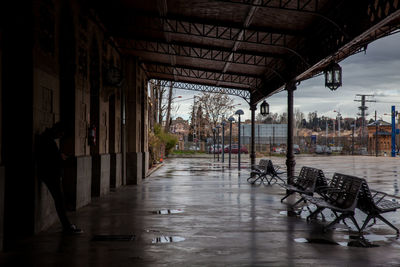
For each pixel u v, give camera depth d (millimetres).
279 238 7086
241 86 26188
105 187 13336
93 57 12305
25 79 7031
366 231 7719
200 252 6090
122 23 13883
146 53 18250
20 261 5559
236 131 79688
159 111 47125
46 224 7789
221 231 7648
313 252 6129
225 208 10547
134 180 17688
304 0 10242
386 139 75375
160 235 7266
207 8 11898
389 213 9930
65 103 9477
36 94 7234
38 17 7336
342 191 8125
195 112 68625
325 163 37688
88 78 10953
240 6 11305
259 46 15523
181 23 13070
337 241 6883
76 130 9680
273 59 17547
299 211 10078
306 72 13734
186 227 8008
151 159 28719
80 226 8039
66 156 9281
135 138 18000
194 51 16797
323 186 9734
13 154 7008
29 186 7051
